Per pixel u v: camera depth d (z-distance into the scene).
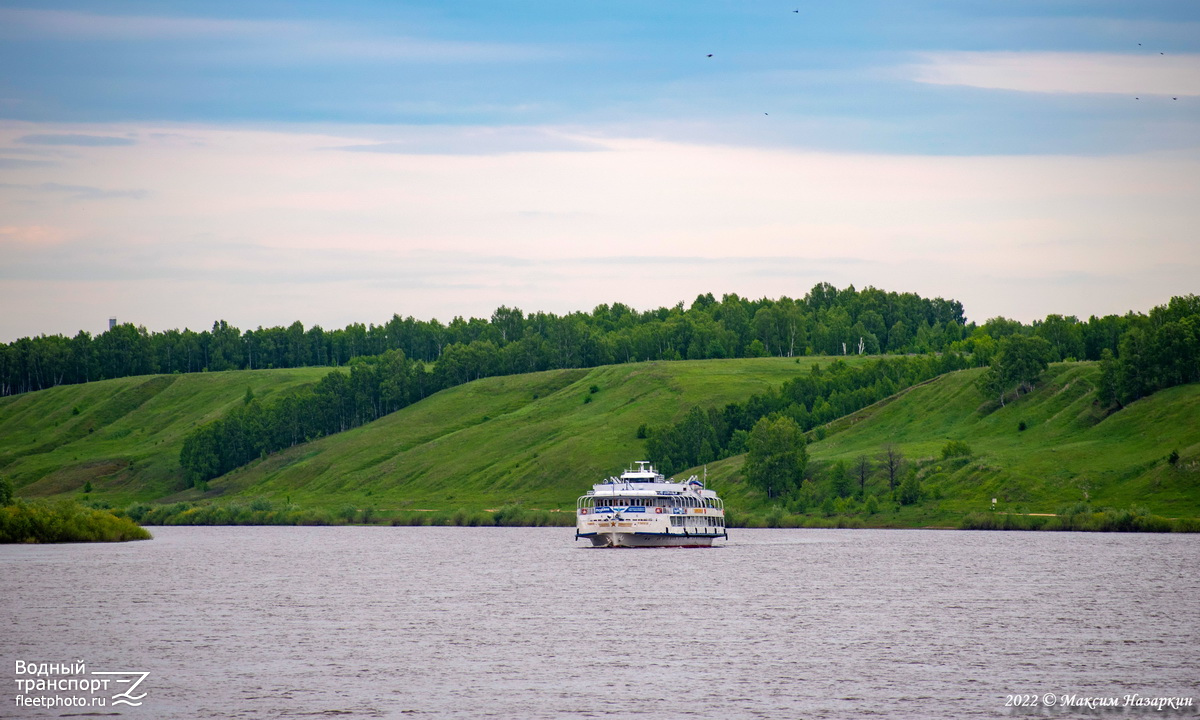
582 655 113.88
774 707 92.25
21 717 90.44
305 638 124.88
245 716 90.31
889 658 111.62
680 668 107.19
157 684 100.94
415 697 96.00
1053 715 90.12
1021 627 130.88
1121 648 117.12
